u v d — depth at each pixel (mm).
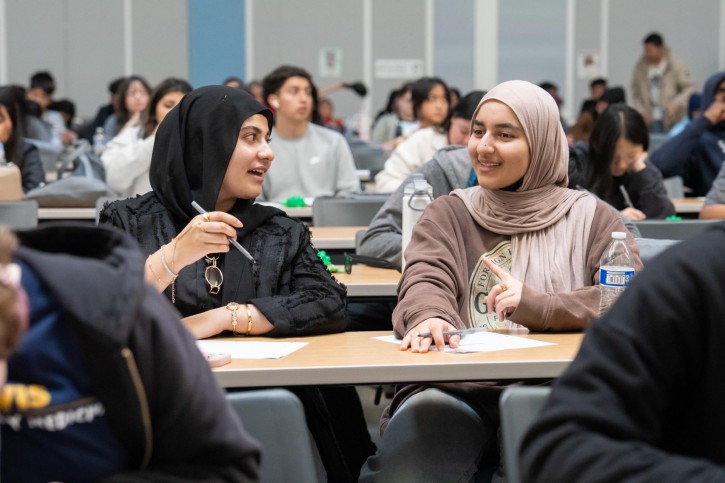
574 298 2109
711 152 5555
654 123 10188
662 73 10172
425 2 10930
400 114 9414
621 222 2283
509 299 2092
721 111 5559
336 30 10867
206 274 2197
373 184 6168
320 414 2041
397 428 1920
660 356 1049
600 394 1042
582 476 1008
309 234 2332
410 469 1880
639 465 988
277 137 5105
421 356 1838
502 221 2252
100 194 4473
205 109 2238
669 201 4238
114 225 2244
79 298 987
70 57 10492
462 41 10969
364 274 2865
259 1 10727
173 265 2043
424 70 10984
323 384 1739
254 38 10750
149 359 1049
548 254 2242
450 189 3049
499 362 1770
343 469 2057
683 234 2994
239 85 8469
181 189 2232
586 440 1022
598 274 2205
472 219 2293
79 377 1015
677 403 1096
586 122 6586
